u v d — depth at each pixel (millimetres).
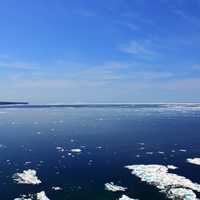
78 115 175625
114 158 59094
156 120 137250
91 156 60688
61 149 67750
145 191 40469
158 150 66625
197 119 141000
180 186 42125
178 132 94438
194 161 56188
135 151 65500
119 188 41719
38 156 60719
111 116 166250
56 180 45281
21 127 109625
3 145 72562
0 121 133625
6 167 52250
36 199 37938
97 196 38938
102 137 85062
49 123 124625
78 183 43938
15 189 41344
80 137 85125
